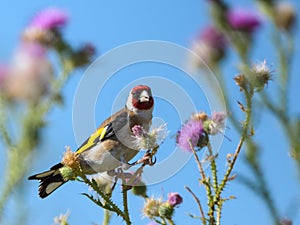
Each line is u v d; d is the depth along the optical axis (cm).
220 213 659
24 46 533
